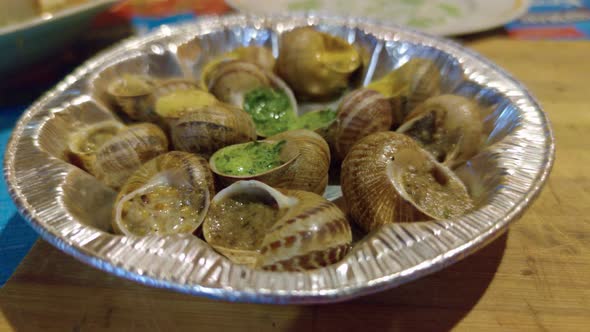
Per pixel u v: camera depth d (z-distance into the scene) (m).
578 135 0.18
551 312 0.12
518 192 0.12
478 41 0.25
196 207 0.13
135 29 0.27
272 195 0.13
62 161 0.14
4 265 0.14
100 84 0.18
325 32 0.21
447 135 0.15
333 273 0.10
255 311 0.12
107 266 0.10
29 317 0.12
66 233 0.11
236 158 0.15
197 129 0.15
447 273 0.13
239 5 0.28
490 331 0.12
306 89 0.19
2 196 0.17
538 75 0.22
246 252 0.12
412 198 0.13
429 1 0.29
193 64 0.21
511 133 0.14
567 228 0.14
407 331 0.12
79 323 0.12
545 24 0.27
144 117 0.17
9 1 0.23
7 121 0.20
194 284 0.10
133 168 0.15
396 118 0.18
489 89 0.17
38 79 0.23
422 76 0.17
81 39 0.23
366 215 0.13
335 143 0.16
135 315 0.12
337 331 0.12
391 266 0.10
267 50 0.20
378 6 0.29
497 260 0.13
